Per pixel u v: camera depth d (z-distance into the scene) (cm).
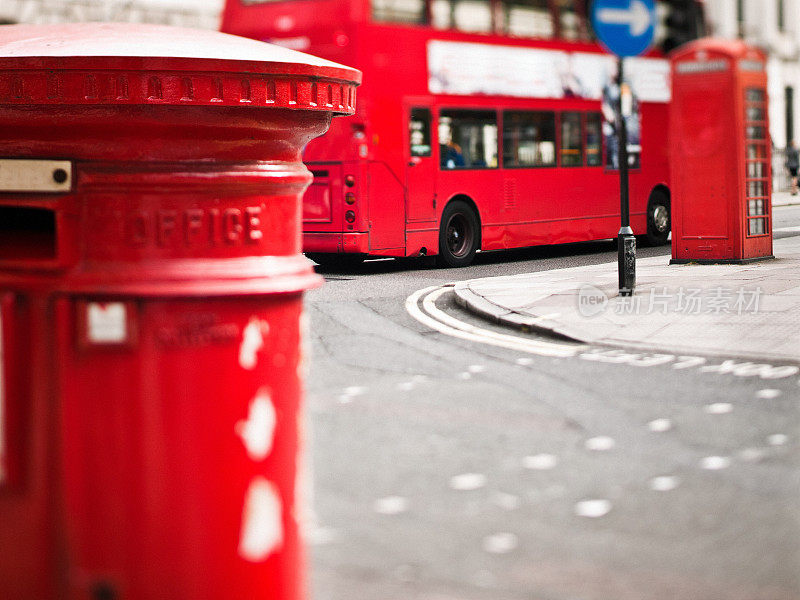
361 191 1470
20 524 269
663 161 1991
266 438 281
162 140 269
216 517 274
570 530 468
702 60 1459
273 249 286
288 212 290
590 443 614
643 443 614
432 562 429
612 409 700
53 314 268
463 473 555
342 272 1559
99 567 269
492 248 1656
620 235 1171
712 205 1480
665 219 2008
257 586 281
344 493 520
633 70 1906
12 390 268
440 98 1561
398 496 515
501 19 1653
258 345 279
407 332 1028
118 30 284
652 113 1961
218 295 271
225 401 274
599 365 852
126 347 267
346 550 442
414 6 1526
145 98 261
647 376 804
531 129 1709
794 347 895
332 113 299
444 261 1612
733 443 613
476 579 411
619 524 475
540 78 1717
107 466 267
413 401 726
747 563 427
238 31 1483
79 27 291
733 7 3916
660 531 466
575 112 1781
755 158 1497
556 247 2006
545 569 421
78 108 262
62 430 267
